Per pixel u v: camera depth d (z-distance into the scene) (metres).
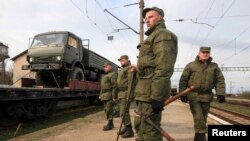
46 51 13.22
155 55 3.65
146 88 3.79
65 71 13.49
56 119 11.67
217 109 20.41
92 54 17.42
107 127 8.70
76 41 14.58
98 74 19.34
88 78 17.80
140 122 4.17
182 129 9.04
